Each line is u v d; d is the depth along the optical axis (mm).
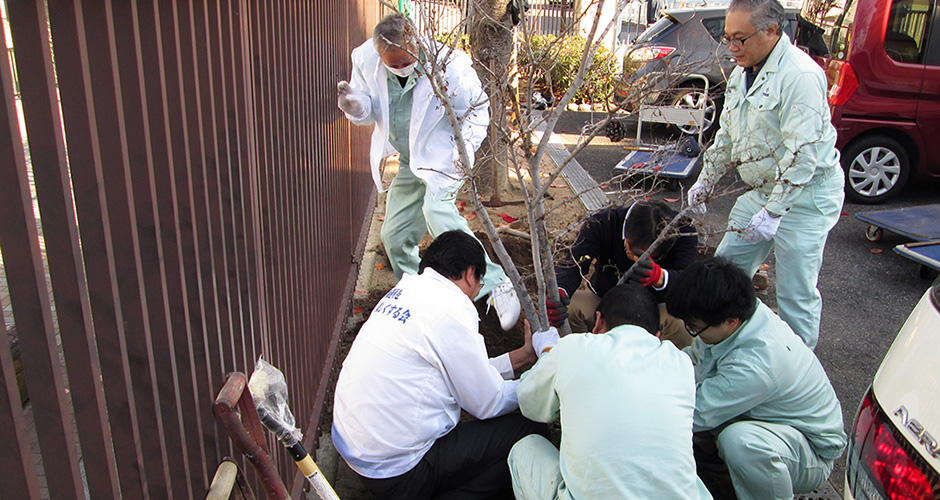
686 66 2760
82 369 1191
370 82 3861
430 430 2520
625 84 2756
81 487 1205
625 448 2082
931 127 6637
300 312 2924
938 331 2174
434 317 2457
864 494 2242
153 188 1373
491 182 6289
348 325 4332
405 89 3816
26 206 1021
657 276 3223
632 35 8938
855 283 5332
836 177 3547
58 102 1148
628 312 2434
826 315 4836
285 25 2799
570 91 2498
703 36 8414
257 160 2275
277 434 1992
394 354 2449
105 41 1201
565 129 9531
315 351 3275
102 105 1229
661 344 2338
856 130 6816
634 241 3174
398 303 2553
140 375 1377
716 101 8094
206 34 1646
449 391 2562
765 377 2553
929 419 2014
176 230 1481
